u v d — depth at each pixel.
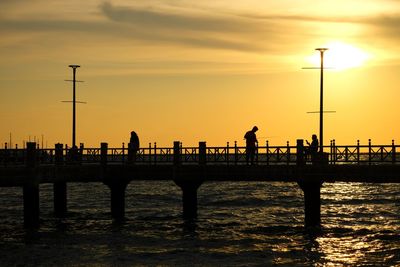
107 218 90.12
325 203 124.94
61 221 86.62
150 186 188.62
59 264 58.53
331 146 73.75
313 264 58.78
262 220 91.00
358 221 89.44
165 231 77.12
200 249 65.50
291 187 182.50
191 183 81.00
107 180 86.12
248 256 62.12
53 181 76.00
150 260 60.34
